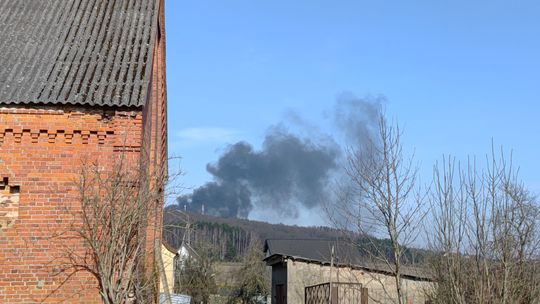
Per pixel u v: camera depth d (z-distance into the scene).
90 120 13.59
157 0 17.38
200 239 53.41
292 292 34.69
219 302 56.75
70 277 12.95
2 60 14.75
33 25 16.22
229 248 94.69
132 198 12.72
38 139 13.46
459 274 13.80
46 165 13.38
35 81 14.06
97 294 12.90
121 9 17.03
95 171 13.10
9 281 12.89
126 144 13.48
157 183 13.96
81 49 15.41
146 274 13.80
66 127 13.51
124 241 12.34
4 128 13.40
